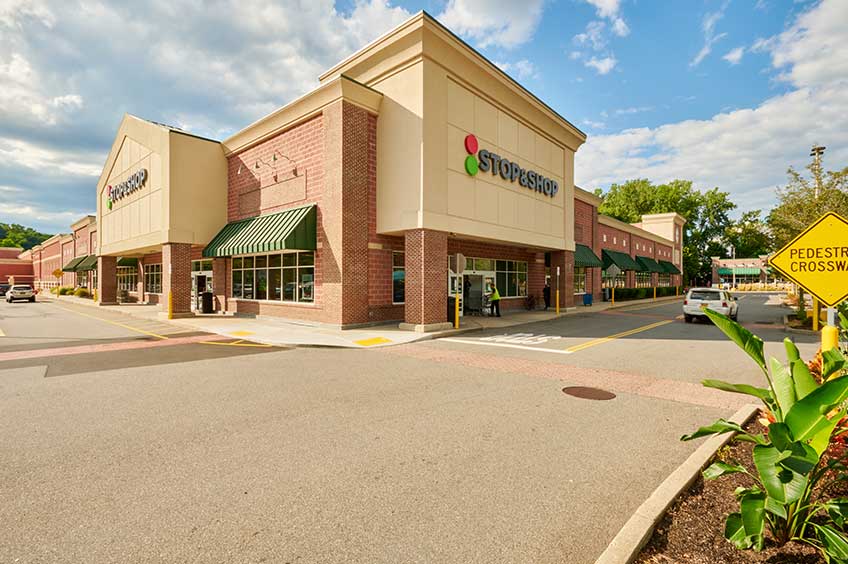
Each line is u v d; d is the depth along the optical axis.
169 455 4.83
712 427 3.17
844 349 5.94
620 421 6.04
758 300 44.72
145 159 23.22
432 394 7.43
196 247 24.05
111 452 4.91
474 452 4.93
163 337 14.69
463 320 19.12
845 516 2.70
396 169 16.16
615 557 2.87
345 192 15.85
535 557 3.06
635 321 20.34
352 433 5.52
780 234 20.41
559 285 25.14
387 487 4.09
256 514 3.62
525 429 5.70
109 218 29.12
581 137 25.28
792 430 2.74
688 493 3.82
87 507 3.72
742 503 2.74
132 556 3.06
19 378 8.54
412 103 15.60
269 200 19.55
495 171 18.66
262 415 6.24
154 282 31.78
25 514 3.61
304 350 12.09
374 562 3.00
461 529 3.41
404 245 18.00
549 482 4.20
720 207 79.31
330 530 3.39
